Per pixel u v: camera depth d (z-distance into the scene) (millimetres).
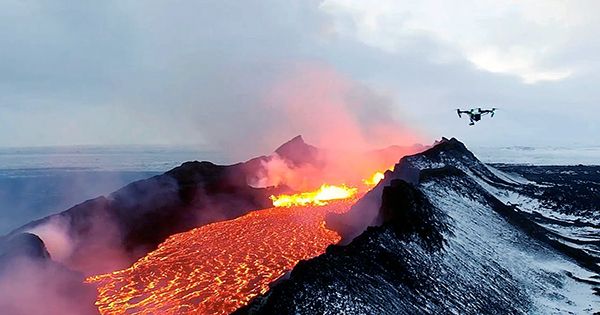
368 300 27984
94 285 41281
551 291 40625
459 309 31969
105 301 37812
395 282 31766
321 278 28188
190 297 38562
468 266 39094
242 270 45375
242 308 27172
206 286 41031
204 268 46312
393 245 36219
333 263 30484
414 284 32562
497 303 34906
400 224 39500
